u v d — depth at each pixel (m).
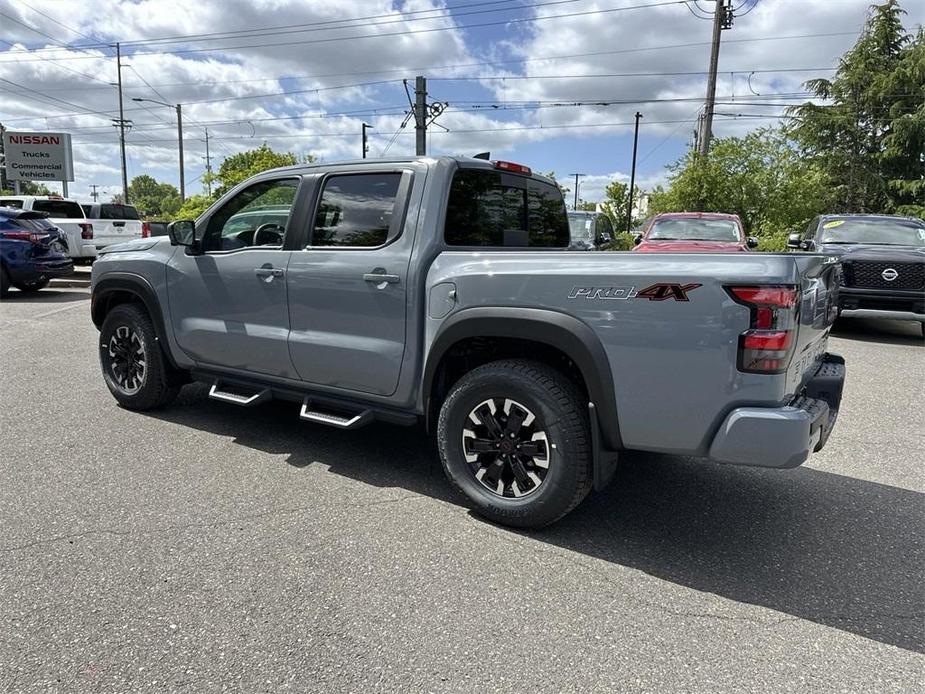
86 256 15.01
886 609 2.68
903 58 27.06
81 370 6.52
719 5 21.98
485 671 2.24
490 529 3.31
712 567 2.99
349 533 3.22
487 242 3.97
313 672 2.21
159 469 3.98
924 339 9.38
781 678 2.24
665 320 2.79
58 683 2.13
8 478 3.79
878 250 9.03
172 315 4.70
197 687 2.13
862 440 4.86
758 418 2.65
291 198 4.16
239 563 2.90
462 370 3.70
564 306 3.02
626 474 4.12
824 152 27.78
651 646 2.40
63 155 22.06
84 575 2.77
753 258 2.69
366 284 3.66
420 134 24.31
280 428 4.84
